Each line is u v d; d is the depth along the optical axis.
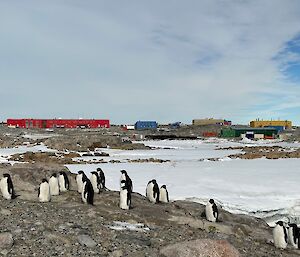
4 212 12.25
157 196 17.06
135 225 12.74
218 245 9.97
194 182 24.61
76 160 39.84
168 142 80.50
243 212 18.39
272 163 35.88
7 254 8.84
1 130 86.00
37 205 13.78
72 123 116.12
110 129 110.81
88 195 14.82
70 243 10.03
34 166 19.27
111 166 33.75
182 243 10.03
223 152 53.34
